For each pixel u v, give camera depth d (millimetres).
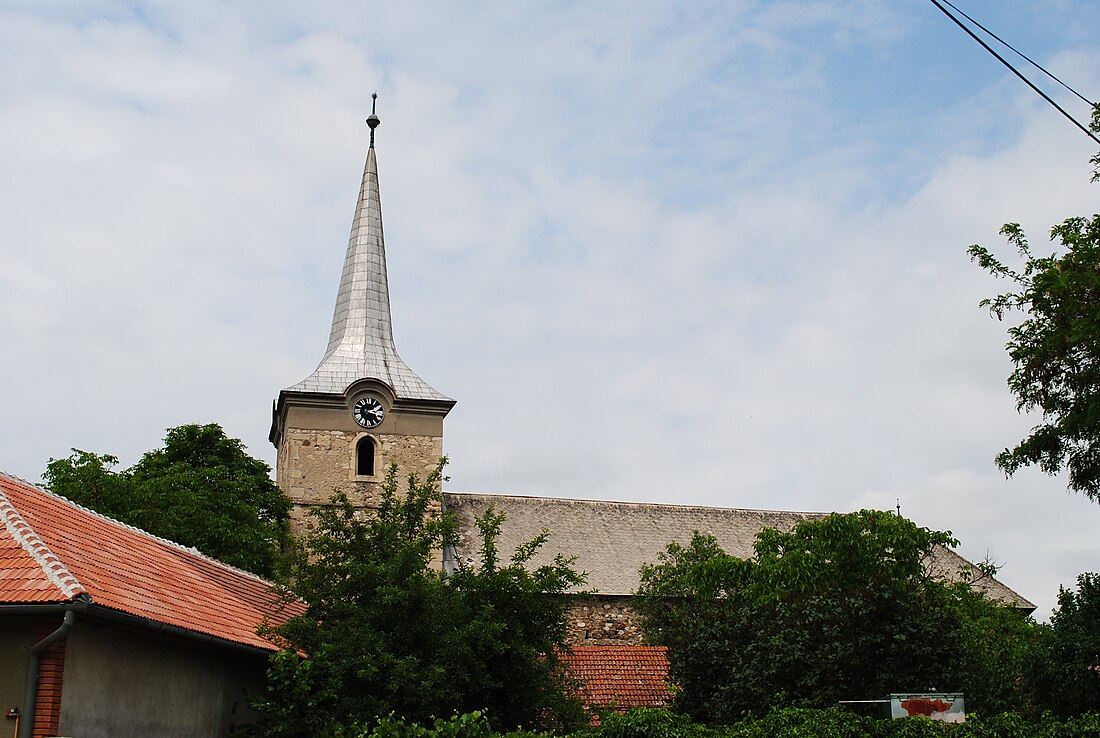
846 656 28078
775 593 30766
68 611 15125
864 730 19891
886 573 29328
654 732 19719
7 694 15328
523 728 23359
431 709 20609
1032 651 25031
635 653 37594
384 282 53812
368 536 23969
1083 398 25672
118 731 16844
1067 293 25469
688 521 57094
